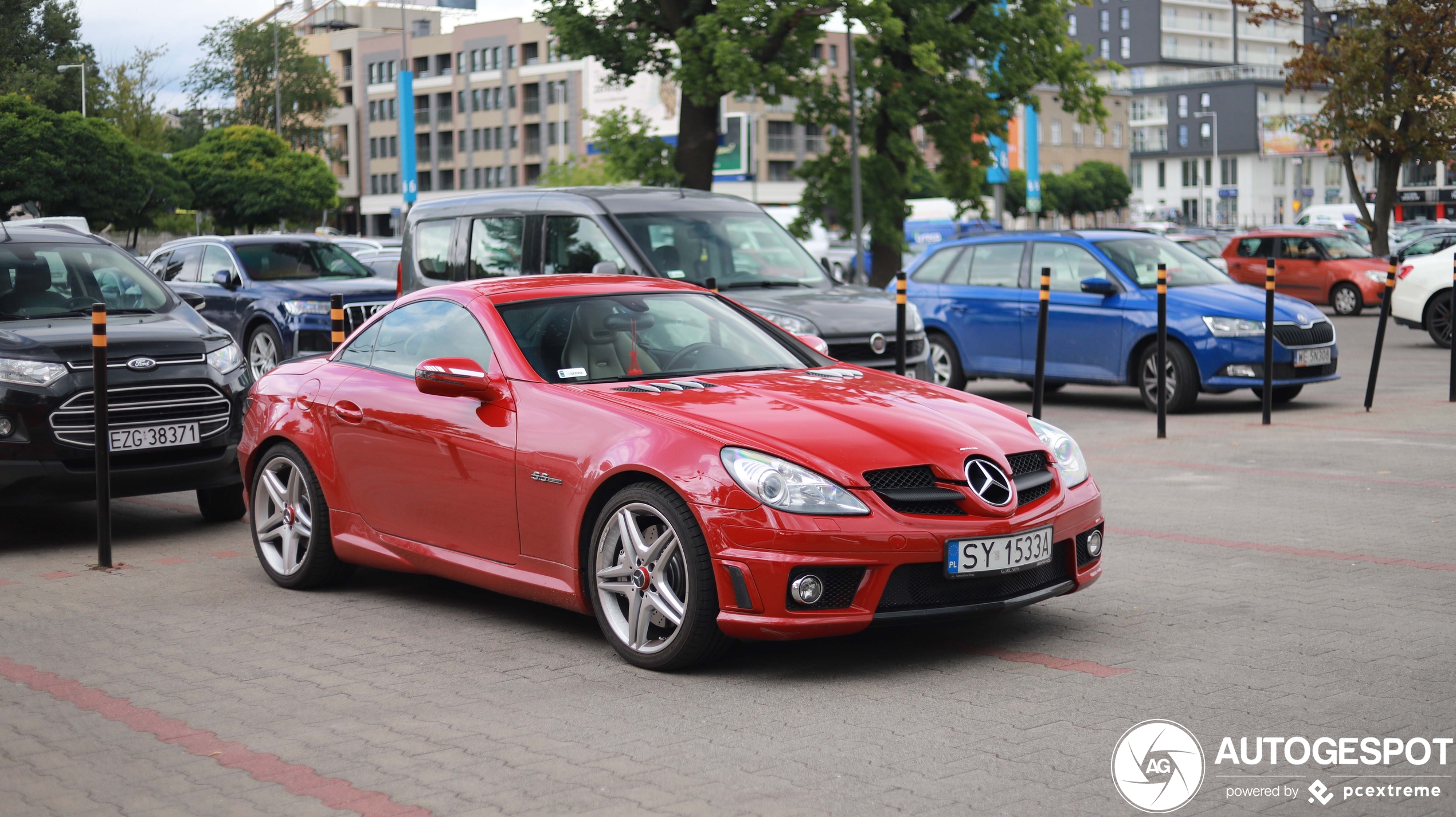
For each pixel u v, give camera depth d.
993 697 4.89
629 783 4.11
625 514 5.32
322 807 3.99
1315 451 10.87
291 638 6.00
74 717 4.91
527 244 12.04
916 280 15.84
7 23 75.81
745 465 5.04
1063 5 25.14
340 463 6.65
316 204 78.44
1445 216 73.31
